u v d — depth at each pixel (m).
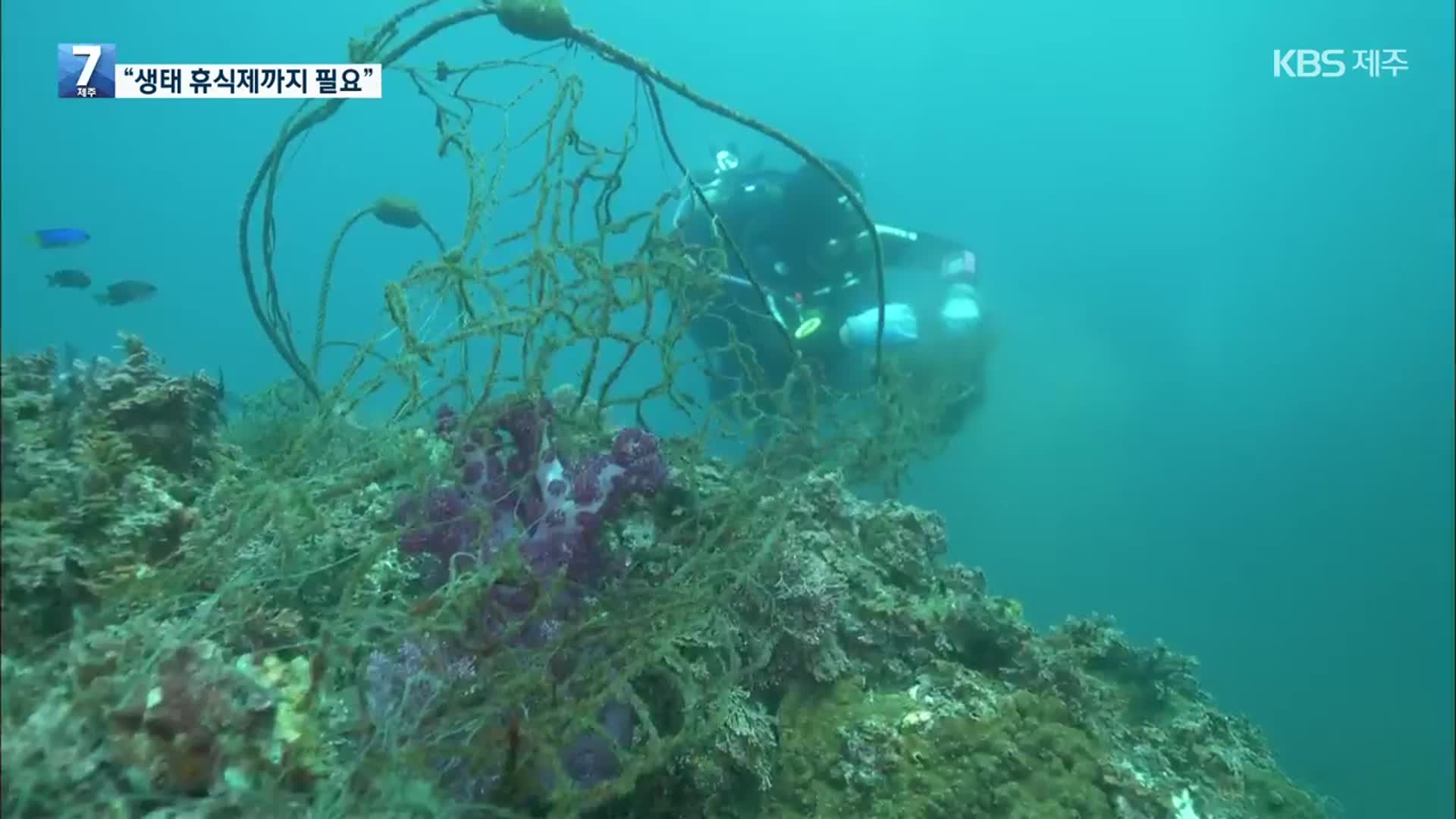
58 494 1.86
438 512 2.07
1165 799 2.63
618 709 2.03
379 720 1.70
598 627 2.01
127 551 1.86
